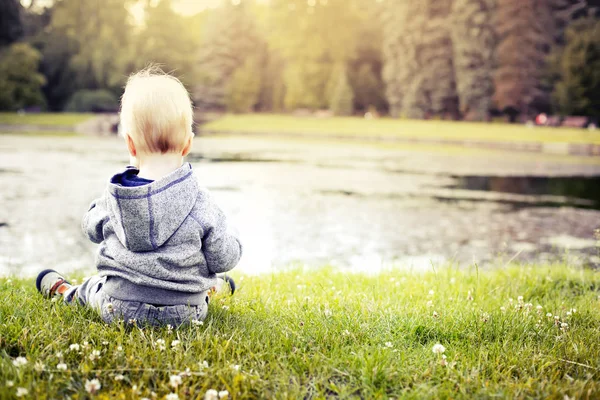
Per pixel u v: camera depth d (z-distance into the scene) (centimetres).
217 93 6706
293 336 238
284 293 350
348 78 6406
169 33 6097
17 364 187
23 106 5438
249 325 254
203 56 6869
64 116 5103
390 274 484
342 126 4931
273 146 3262
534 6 5022
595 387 197
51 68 6144
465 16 5075
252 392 189
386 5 5984
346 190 1459
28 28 6775
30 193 1202
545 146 3369
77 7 6394
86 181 1427
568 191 1551
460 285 412
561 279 482
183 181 222
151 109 223
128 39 6388
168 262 224
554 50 5138
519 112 5425
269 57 7156
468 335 261
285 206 1183
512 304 335
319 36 6319
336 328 255
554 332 275
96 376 190
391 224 1016
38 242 771
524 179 1825
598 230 482
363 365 209
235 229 255
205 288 239
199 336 221
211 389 182
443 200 1331
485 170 2089
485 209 1209
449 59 5494
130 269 225
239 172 1800
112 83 5784
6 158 1975
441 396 192
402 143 3759
